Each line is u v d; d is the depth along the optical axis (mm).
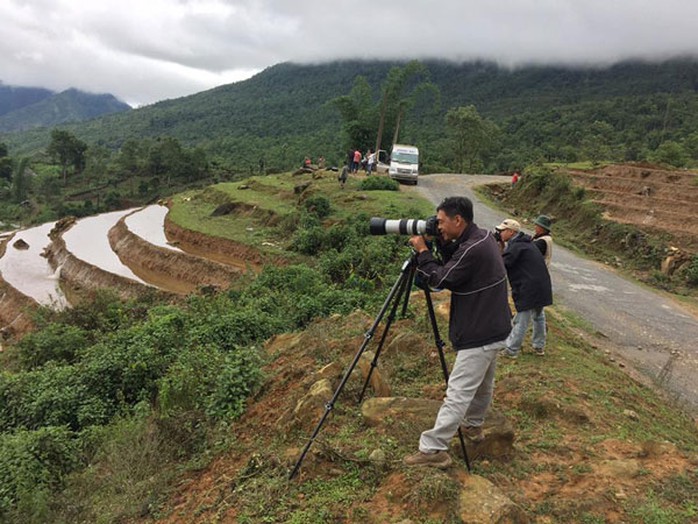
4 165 97188
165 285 23609
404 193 27875
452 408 3793
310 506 3932
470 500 3574
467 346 3752
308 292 13398
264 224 28969
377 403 5008
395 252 16344
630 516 3717
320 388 5344
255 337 10320
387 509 3725
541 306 6875
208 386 7109
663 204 21844
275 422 5586
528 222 22703
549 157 57719
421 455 3934
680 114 84375
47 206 80500
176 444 5953
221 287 21359
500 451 4500
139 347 9344
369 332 4309
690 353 9492
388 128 47250
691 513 3768
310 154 87312
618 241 19078
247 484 4449
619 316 11438
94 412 8164
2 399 9094
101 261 28031
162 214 40031
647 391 7242
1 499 5949
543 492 4043
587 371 7023
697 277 15180
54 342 13086
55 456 6668
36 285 27031
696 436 5922
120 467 5719
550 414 5512
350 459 4309
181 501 4785
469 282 3703
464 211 3740
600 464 4391
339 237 20641
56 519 5219
